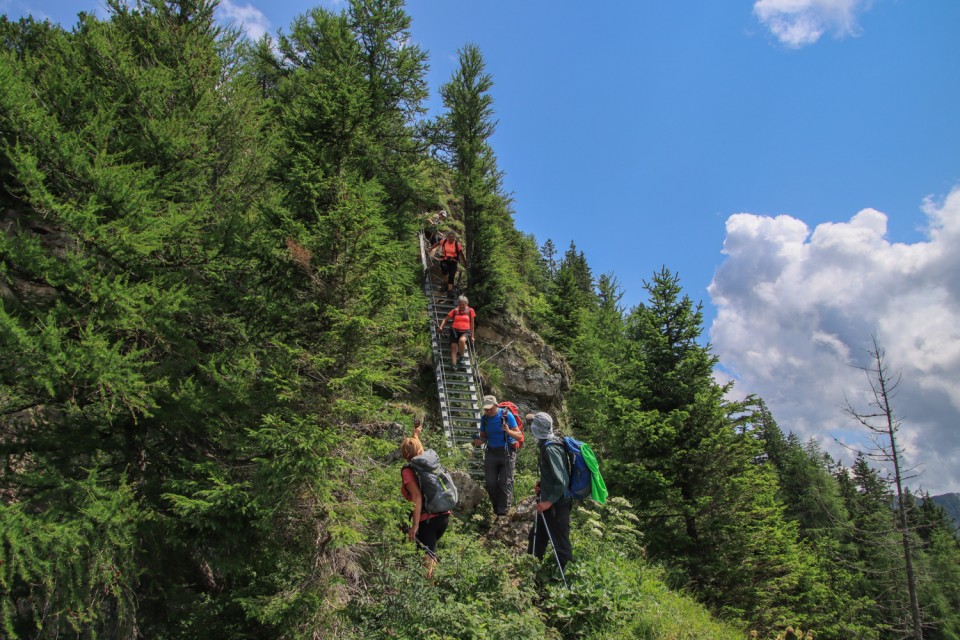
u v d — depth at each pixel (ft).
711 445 36.19
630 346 45.70
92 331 18.10
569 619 19.11
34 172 17.79
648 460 38.27
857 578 71.05
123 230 19.12
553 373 55.98
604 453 47.98
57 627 17.67
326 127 25.38
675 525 36.50
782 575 39.17
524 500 27.22
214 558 19.49
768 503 44.65
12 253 17.20
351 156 26.94
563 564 21.22
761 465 43.86
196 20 29.07
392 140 50.24
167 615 19.67
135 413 19.83
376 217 22.71
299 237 21.21
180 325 20.88
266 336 21.95
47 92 22.86
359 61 46.68
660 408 40.19
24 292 19.47
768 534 38.19
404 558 19.84
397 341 24.67
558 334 71.82
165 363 20.54
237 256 22.43
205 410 20.07
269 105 36.09
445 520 20.83
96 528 16.35
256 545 19.51
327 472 19.16
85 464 19.08
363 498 20.83
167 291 20.01
